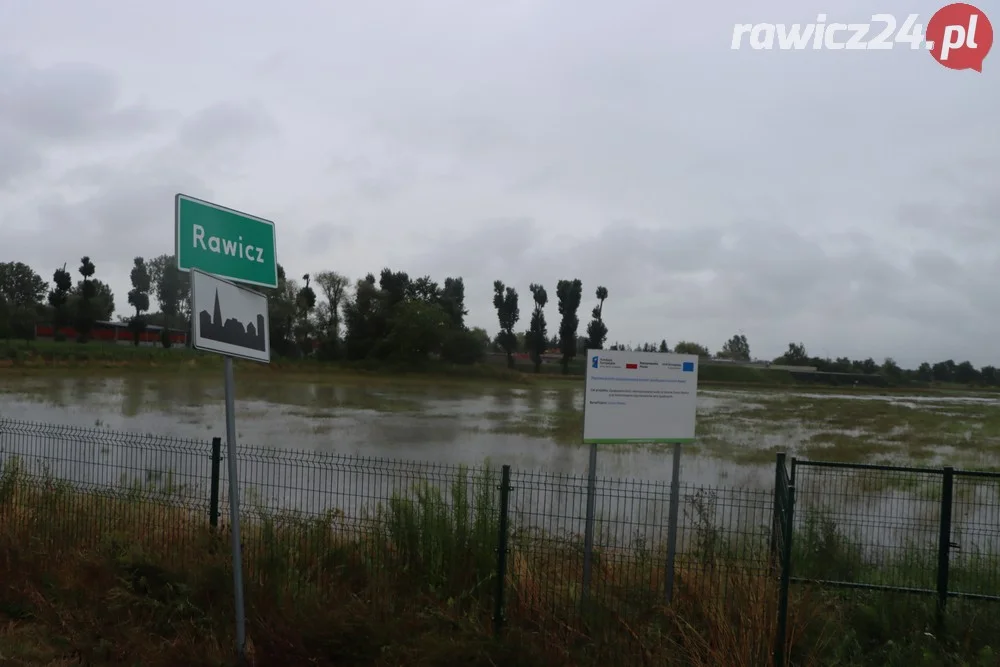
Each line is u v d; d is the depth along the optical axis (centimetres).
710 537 684
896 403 5556
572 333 8819
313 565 649
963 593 625
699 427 3044
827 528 727
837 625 568
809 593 596
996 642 565
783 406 4706
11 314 8344
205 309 486
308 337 8144
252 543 671
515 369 8669
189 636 559
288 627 543
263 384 4934
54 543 709
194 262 490
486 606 590
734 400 5328
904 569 679
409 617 566
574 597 587
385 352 7381
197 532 700
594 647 530
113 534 693
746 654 504
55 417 2500
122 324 9350
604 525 925
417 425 2684
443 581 624
